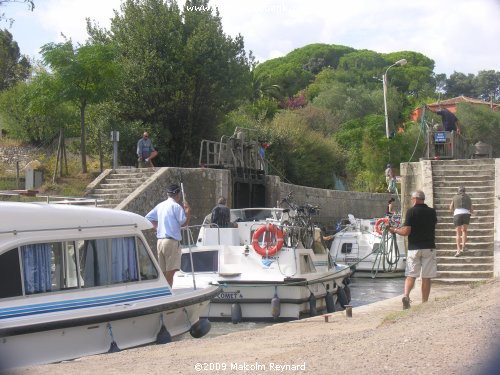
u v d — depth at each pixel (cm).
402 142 4328
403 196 2034
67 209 952
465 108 4900
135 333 976
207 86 3000
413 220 1149
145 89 2906
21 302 863
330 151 4038
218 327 1405
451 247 1748
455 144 2162
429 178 1917
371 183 4284
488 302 933
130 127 2856
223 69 3016
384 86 4459
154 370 677
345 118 5566
